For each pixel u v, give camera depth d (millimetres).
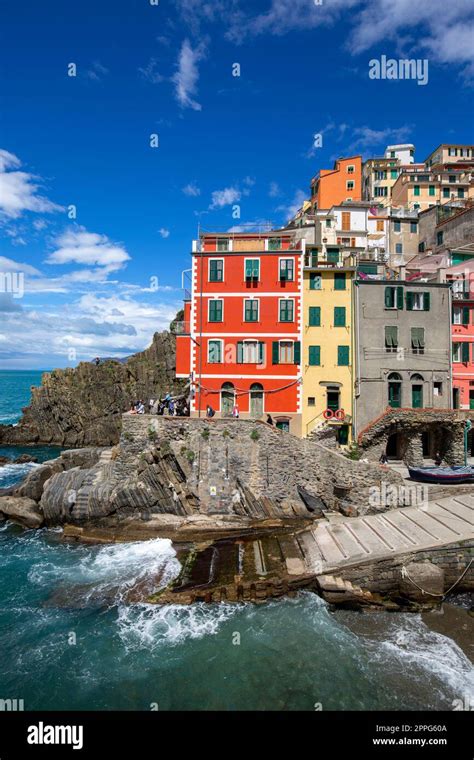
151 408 32000
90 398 63750
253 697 13969
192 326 33344
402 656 15734
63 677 14828
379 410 32875
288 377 32938
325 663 15422
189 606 18797
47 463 34062
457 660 15500
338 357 33250
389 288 33219
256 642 16578
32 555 24281
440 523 22406
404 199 71562
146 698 13953
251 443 27812
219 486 27797
